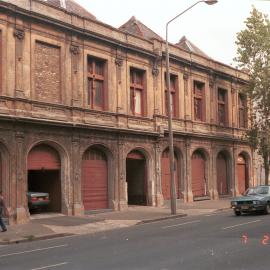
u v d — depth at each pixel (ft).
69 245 51.24
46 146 82.48
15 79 75.92
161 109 108.68
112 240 53.83
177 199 114.21
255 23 124.88
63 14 84.74
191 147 119.03
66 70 85.25
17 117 73.82
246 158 148.46
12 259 42.29
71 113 85.61
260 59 125.39
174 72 114.52
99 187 93.20
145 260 38.37
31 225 71.51
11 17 75.72
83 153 88.63
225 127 134.72
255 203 82.84
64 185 84.28
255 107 128.88
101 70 95.04
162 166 110.83
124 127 97.09
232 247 44.09
